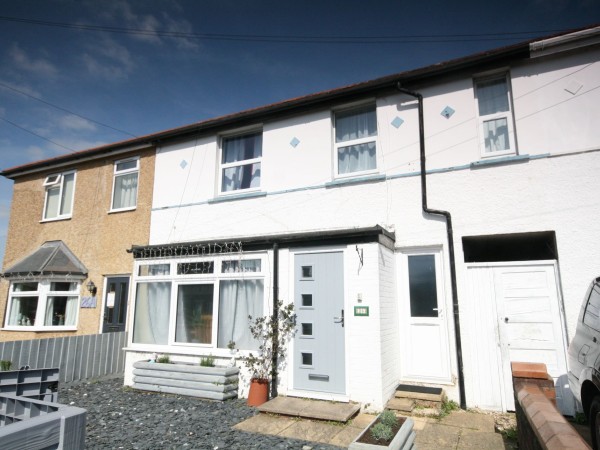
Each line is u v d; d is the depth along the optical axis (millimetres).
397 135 8586
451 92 8289
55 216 13430
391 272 7840
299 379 7480
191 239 10422
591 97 7316
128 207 11812
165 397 8055
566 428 3211
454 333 7348
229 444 5402
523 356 6938
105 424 6289
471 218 7660
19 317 12422
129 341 9383
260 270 8438
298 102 9367
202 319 8852
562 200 7152
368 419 6367
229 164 10555
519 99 7766
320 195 9039
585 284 6770
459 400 7094
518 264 7219
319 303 7609
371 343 6891
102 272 11781
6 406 3881
